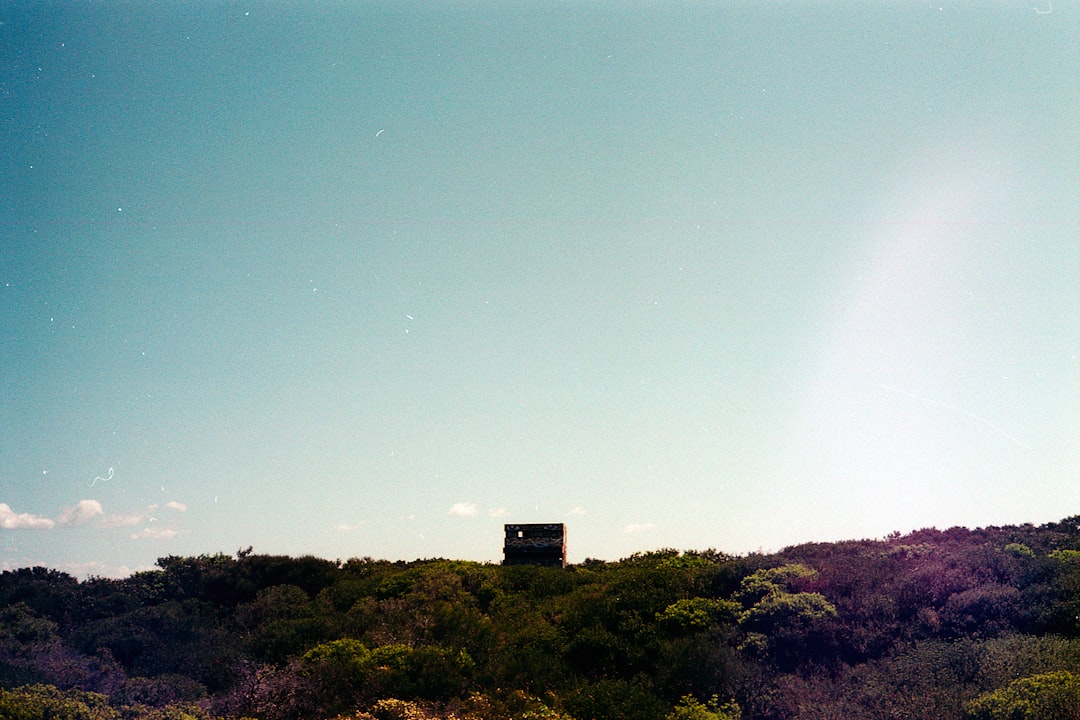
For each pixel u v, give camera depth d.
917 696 23.33
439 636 31.14
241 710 26.44
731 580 33.09
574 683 26.73
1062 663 22.88
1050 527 40.41
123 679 30.11
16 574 44.97
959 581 29.42
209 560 46.84
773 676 25.73
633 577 34.41
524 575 40.44
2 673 28.22
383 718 24.52
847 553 37.41
